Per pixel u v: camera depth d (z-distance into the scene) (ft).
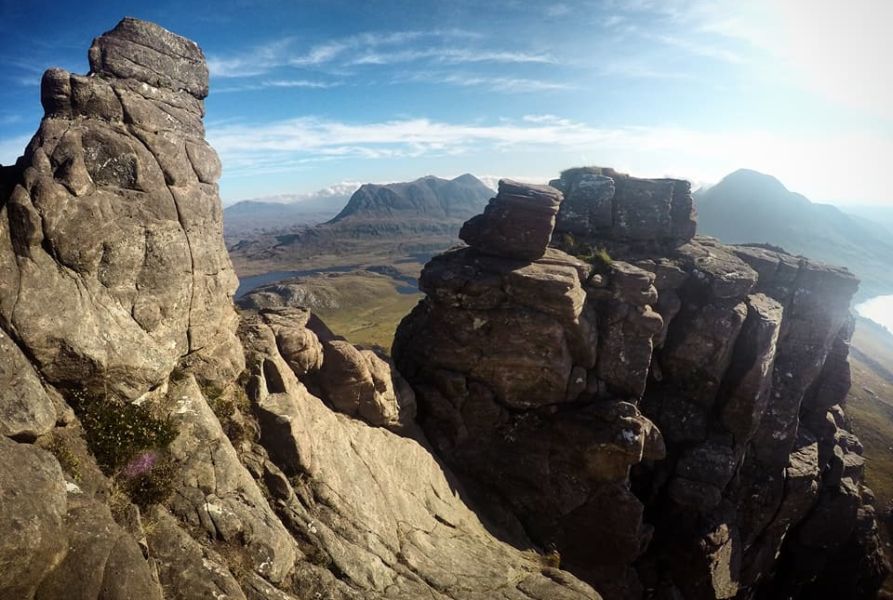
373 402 102.27
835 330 155.12
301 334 93.04
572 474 123.44
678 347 139.33
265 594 54.85
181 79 70.44
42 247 54.34
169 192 66.28
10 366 49.70
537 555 107.86
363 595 63.87
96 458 55.42
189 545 53.72
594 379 129.08
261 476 70.38
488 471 124.98
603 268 137.18
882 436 307.78
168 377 67.92
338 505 74.74
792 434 150.51
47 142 55.98
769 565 160.15
